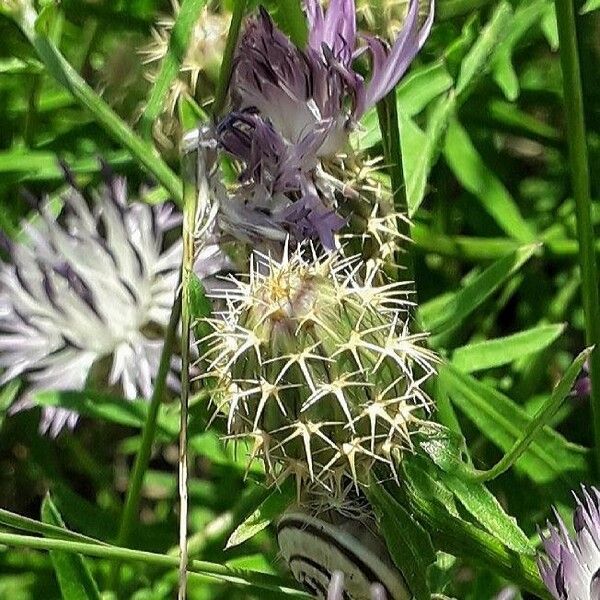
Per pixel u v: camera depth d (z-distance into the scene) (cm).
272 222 8
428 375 8
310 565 8
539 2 12
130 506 10
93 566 12
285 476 8
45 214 11
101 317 11
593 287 10
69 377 11
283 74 8
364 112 9
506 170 15
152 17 14
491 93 14
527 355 12
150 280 11
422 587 8
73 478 14
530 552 8
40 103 14
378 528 8
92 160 13
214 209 8
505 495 11
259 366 7
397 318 8
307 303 7
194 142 8
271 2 11
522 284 14
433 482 8
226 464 11
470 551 8
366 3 9
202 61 10
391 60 8
